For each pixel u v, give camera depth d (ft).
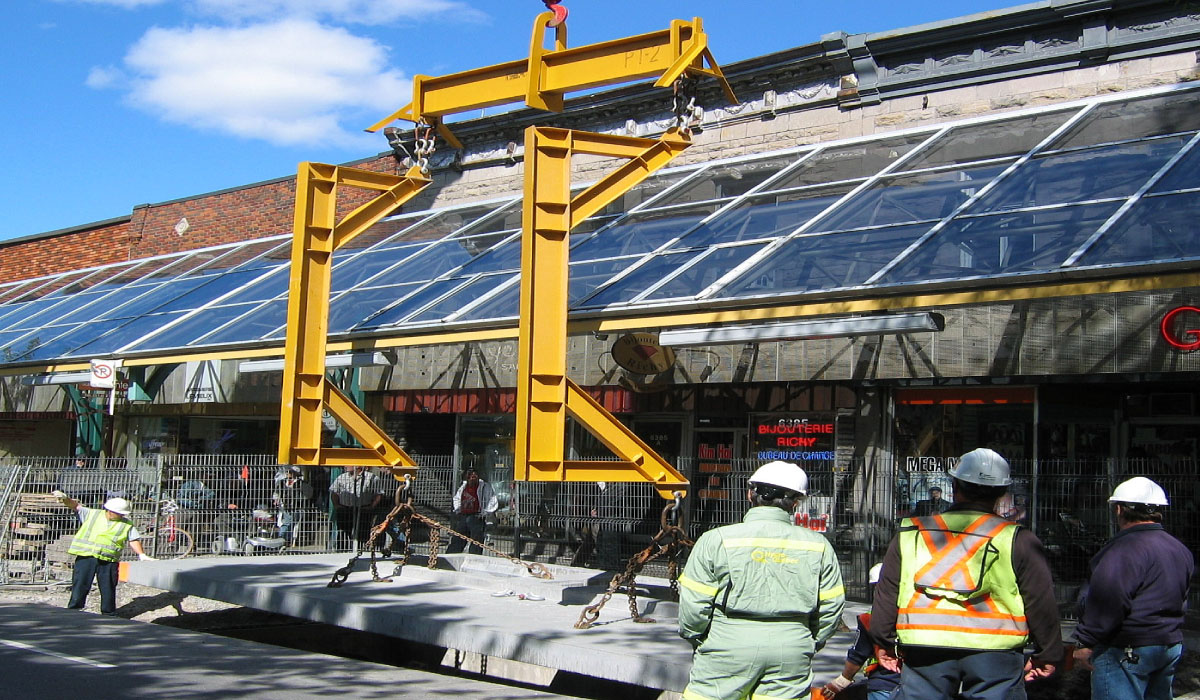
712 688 17.08
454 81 43.73
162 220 88.63
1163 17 46.50
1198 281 26.63
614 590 32.04
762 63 57.62
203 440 69.41
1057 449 43.68
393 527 53.11
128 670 27.37
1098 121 42.65
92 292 77.36
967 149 45.19
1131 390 43.62
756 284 35.83
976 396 45.44
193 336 54.19
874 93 54.29
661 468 33.94
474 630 30.78
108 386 56.29
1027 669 16.37
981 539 15.75
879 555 39.93
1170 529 34.17
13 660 28.43
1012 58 50.24
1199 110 40.37
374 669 28.86
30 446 80.84
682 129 38.47
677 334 39.45
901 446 46.96
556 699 25.67
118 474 51.39
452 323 41.29
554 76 41.29
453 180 70.64
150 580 43.16
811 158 50.78
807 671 17.13
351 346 44.91
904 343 45.55
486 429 58.85
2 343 69.41
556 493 49.57
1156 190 33.42
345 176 43.88
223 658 29.60
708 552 17.21
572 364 55.36
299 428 42.04
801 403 48.70
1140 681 19.07
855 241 37.55
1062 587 34.83
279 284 61.16
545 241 35.60
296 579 40.70
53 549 50.98
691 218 47.80
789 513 17.85
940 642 15.64
